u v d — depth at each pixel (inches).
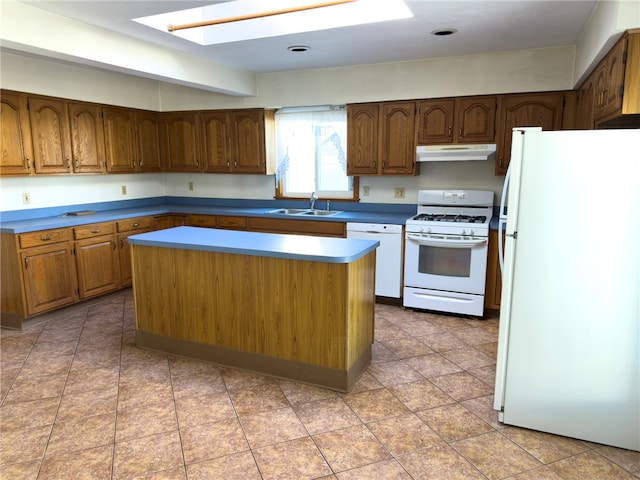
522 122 157.2
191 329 123.9
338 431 92.6
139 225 188.4
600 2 104.1
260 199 213.5
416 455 85.0
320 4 110.7
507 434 92.0
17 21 106.1
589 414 88.4
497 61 157.4
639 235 80.1
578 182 82.4
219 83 173.8
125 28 126.8
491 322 155.4
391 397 106.0
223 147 203.3
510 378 93.1
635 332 83.0
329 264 104.1
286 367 113.5
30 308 146.3
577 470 81.0
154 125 210.7
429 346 135.0
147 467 81.7
